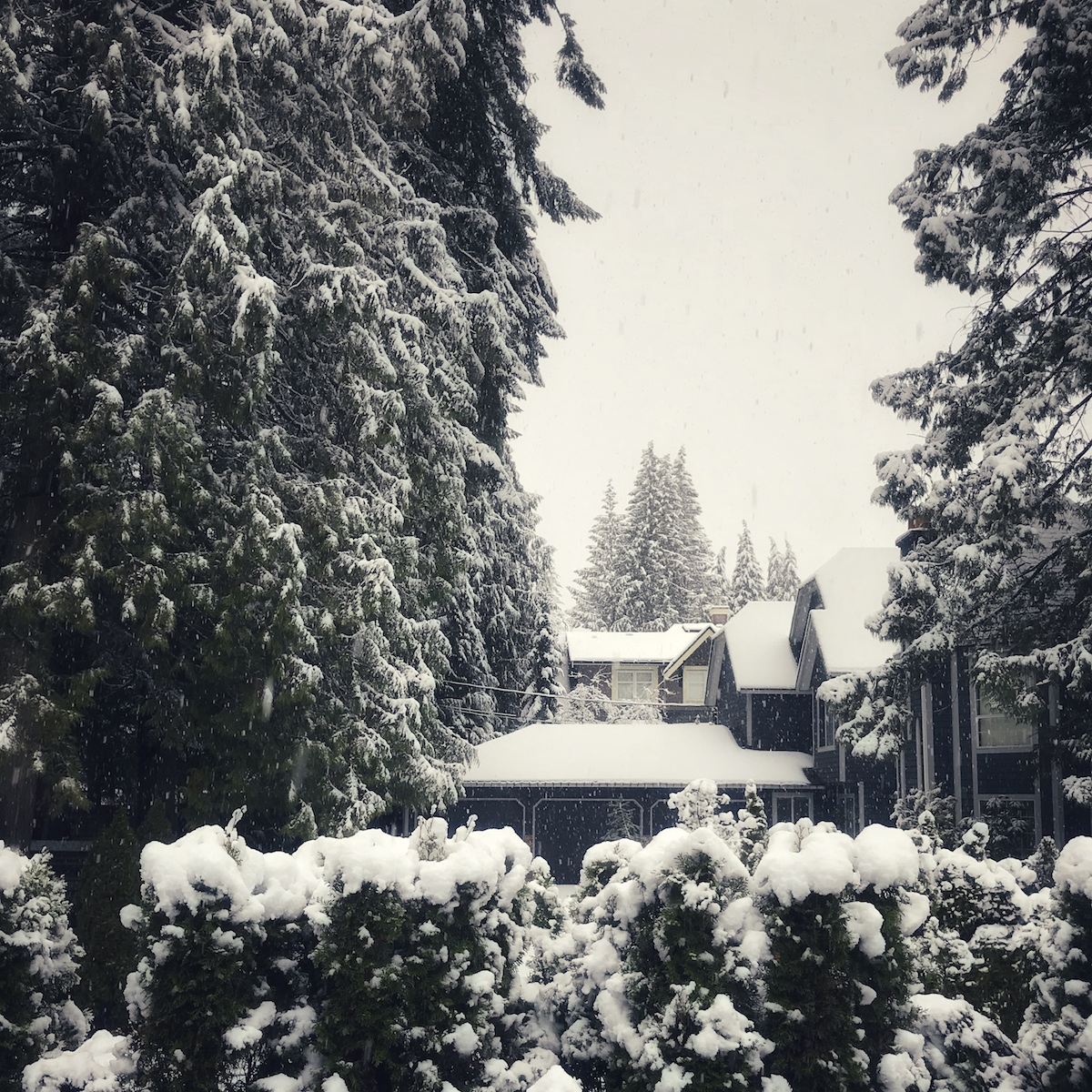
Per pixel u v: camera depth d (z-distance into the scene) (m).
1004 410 17.12
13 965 5.75
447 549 17.48
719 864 5.29
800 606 31.72
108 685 14.68
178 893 4.79
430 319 16.48
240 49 12.54
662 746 31.36
